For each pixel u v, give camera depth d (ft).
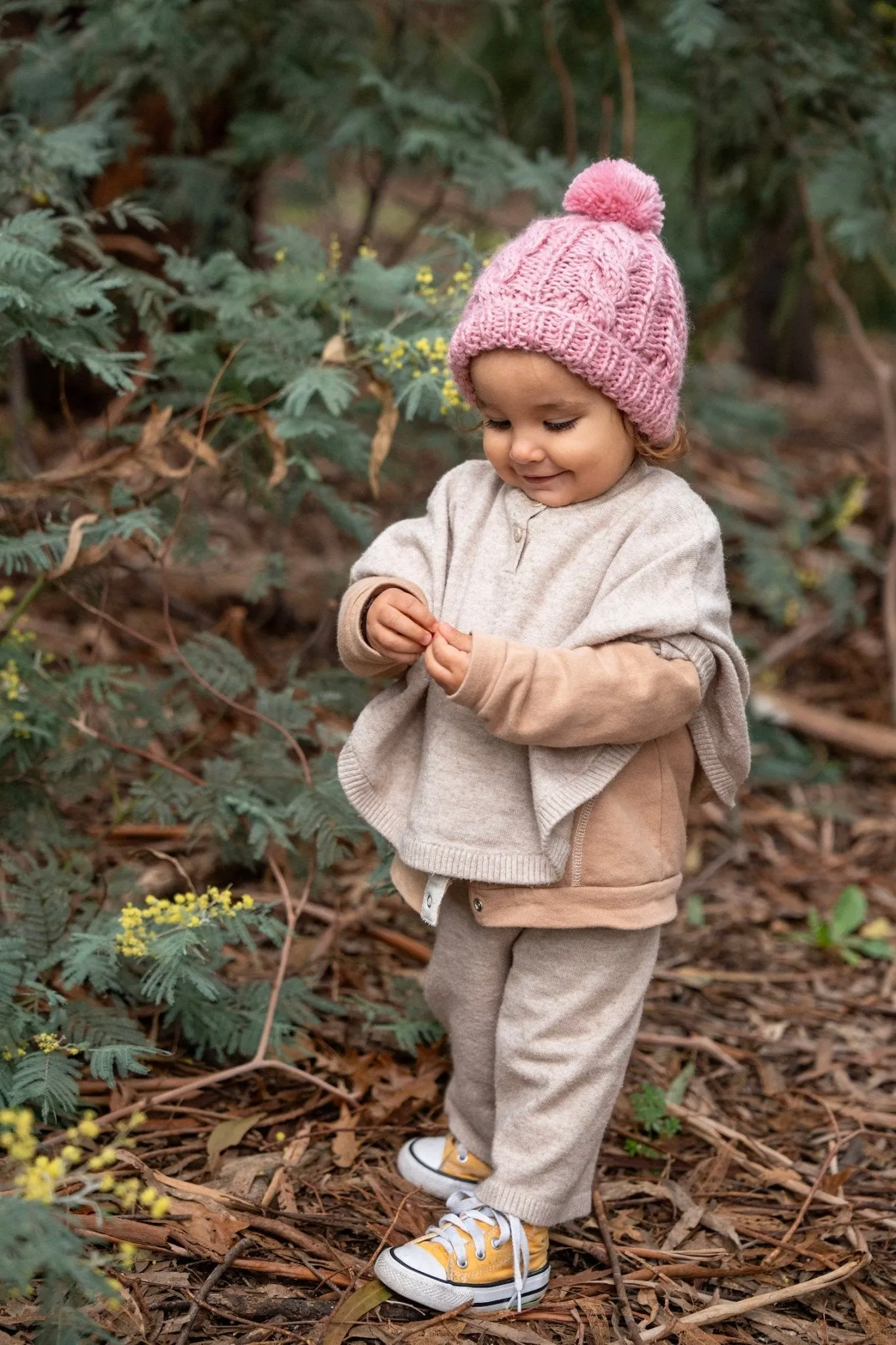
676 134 14.56
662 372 6.10
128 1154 6.87
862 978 10.33
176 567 14.39
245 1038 7.74
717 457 20.27
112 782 9.07
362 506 9.76
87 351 7.88
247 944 7.27
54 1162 5.19
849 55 11.84
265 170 13.34
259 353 8.59
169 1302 6.20
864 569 16.21
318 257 9.19
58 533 8.14
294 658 9.79
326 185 13.00
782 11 11.51
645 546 6.13
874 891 11.68
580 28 13.28
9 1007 6.97
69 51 11.39
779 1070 9.00
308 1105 7.83
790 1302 6.76
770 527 18.10
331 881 10.28
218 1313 6.16
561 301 5.84
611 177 6.19
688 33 9.98
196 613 13.23
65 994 8.14
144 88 13.12
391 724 6.63
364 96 12.51
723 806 12.96
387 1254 6.39
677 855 6.51
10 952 7.04
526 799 6.25
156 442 8.23
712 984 10.09
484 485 6.67
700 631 6.04
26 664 8.47
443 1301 6.31
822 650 16.10
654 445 6.30
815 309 24.56
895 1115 8.50
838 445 23.47
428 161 12.50
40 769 8.69
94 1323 5.34
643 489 6.31
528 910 6.26
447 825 6.27
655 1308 6.58
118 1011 7.73
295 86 12.07
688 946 10.64
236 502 15.14
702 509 6.35
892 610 14.24
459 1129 7.14
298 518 15.97
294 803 8.17
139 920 7.00
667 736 6.46
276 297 8.98
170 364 9.30
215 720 9.55
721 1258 7.03
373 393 8.33
